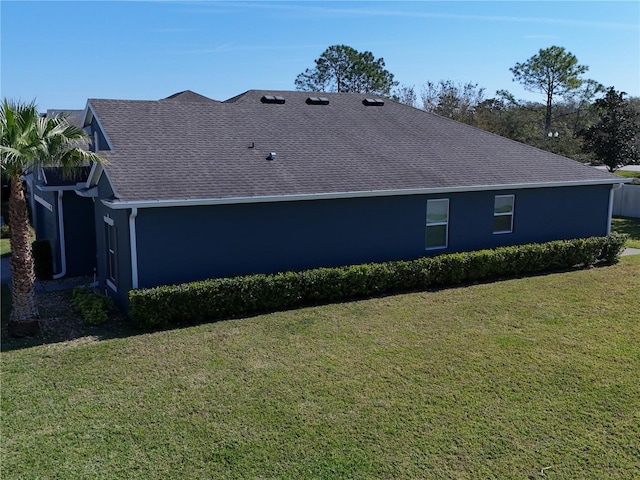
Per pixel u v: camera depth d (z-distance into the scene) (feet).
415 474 20.57
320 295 42.16
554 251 52.65
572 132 165.48
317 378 28.55
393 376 28.76
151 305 36.27
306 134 55.01
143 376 28.94
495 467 20.95
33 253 51.93
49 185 50.90
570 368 29.63
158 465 21.15
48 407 25.62
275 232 43.68
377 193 46.11
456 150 58.44
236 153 47.91
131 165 42.34
